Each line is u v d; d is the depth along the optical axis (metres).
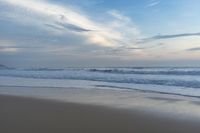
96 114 6.99
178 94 11.41
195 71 20.16
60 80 20.70
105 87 15.17
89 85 16.38
